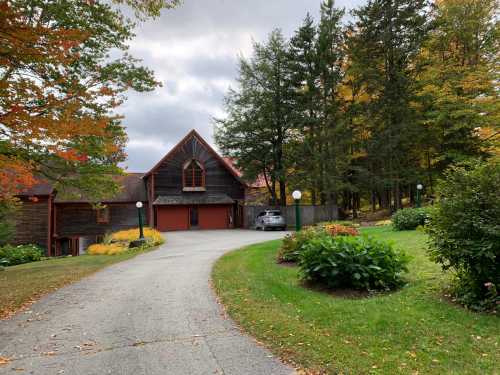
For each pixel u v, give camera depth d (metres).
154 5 8.06
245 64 31.55
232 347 4.59
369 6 27.33
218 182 34.31
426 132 26.80
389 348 4.15
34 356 4.49
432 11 26.12
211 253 14.48
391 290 6.61
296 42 29.70
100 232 31.69
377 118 27.56
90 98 8.83
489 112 23.14
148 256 14.80
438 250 5.66
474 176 5.43
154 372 3.95
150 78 11.49
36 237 25.73
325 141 27.66
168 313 6.21
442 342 4.21
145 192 34.50
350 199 37.34
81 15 10.66
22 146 10.07
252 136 32.38
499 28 24.05
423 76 26.53
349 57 28.83
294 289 7.14
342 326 4.91
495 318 4.74
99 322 5.83
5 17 6.26
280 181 32.59
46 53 7.14
